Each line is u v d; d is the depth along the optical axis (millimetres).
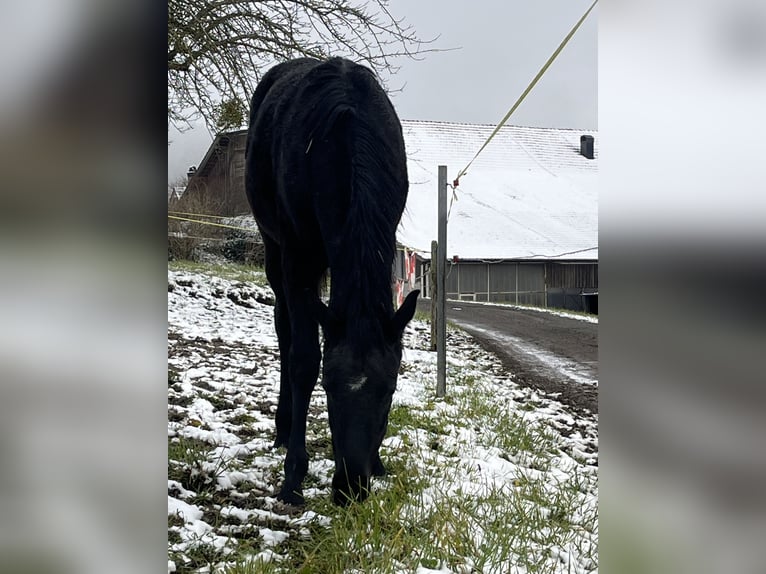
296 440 3502
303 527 3012
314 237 3580
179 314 10570
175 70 7188
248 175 4344
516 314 19344
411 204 32469
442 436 4879
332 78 3625
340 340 2904
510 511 3254
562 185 39500
